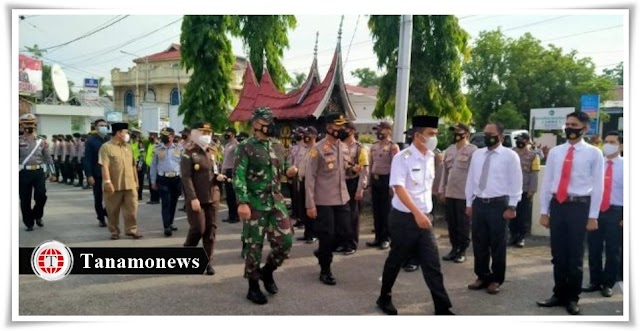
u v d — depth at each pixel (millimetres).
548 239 7457
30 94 21188
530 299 4793
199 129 5344
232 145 8789
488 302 4703
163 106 23922
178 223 8734
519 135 7105
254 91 14289
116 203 7277
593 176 4320
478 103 24078
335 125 5195
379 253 6570
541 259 6262
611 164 4973
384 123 6898
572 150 4449
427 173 4246
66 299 4703
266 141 4621
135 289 4988
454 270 5809
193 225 5297
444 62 11438
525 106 23031
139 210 10273
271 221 4637
